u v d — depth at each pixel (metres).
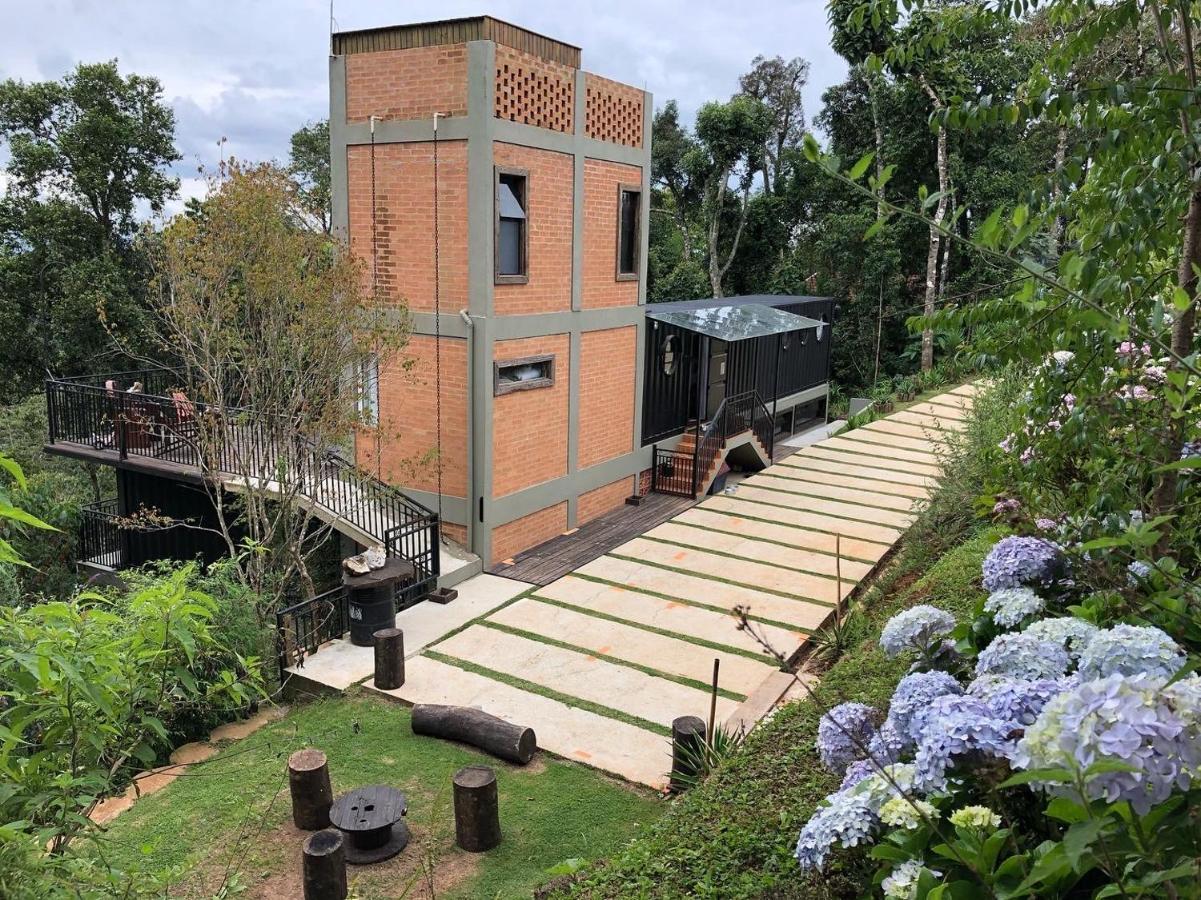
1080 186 3.78
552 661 9.12
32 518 2.17
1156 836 1.81
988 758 2.58
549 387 12.92
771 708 7.63
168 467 12.44
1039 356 3.39
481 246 11.24
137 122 22.81
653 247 39.06
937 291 29.14
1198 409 3.37
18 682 2.58
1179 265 3.58
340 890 5.52
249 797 6.77
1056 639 3.12
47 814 2.68
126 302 21.81
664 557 12.27
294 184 10.16
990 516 6.73
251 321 10.33
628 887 4.51
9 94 22.05
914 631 3.98
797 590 10.96
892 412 22.09
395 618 10.00
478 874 5.89
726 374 18.56
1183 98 3.18
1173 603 2.94
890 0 4.14
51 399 14.05
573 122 12.63
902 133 27.28
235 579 9.96
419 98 11.36
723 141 32.75
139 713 3.03
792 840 4.49
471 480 11.88
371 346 10.57
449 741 7.65
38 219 21.97
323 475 11.62
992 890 2.26
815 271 33.88
